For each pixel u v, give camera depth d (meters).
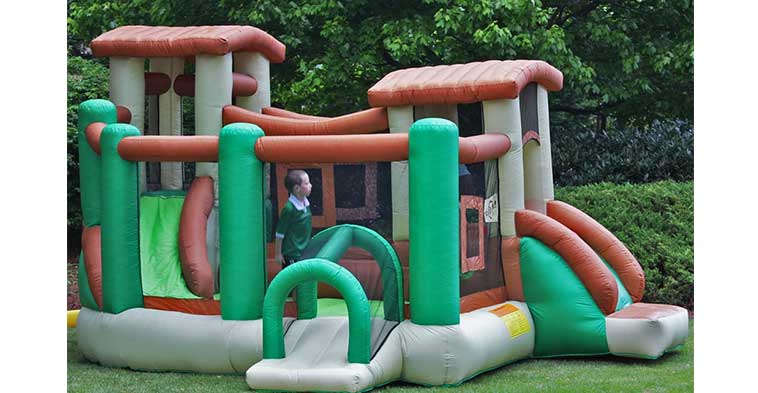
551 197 10.09
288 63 15.52
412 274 7.86
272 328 7.83
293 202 8.27
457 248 7.85
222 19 14.94
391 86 9.55
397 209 8.91
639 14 14.89
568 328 8.88
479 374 8.34
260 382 7.57
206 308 8.68
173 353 8.38
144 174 9.67
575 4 14.85
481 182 8.76
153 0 14.95
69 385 8.04
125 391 7.84
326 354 7.78
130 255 8.79
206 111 10.23
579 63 13.66
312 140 8.05
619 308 9.12
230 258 8.24
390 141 7.86
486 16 13.70
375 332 7.86
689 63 14.05
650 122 16.03
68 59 14.09
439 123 7.75
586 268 8.92
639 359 9.01
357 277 8.31
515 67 9.28
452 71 9.58
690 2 14.44
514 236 9.09
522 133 9.54
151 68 10.84
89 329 8.85
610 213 12.23
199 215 9.20
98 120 9.48
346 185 8.35
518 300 9.09
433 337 7.74
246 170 8.20
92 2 15.52
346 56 14.17
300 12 13.80
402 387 7.84
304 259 8.24
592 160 14.04
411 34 13.58
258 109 11.30
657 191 12.39
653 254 11.64
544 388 7.81
